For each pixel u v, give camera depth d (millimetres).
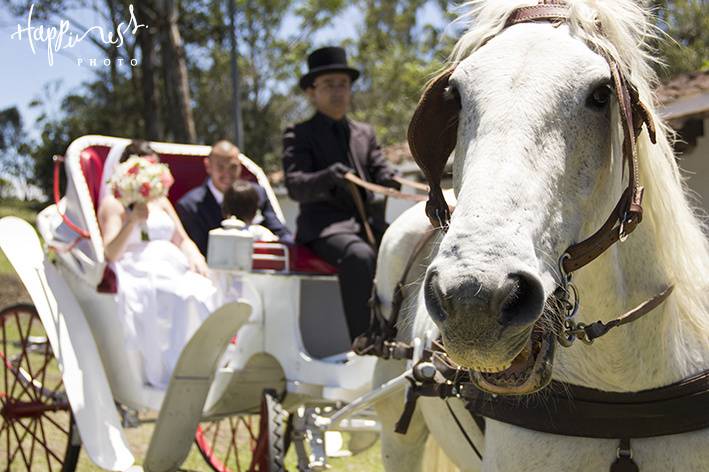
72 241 5035
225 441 6473
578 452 2271
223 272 4438
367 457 6113
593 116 1967
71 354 4574
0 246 4859
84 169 5418
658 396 2250
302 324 4730
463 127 2025
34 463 5805
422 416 3465
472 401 2518
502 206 1802
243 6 29906
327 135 4707
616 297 2254
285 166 4656
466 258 1754
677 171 2342
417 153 2322
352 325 4145
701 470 2213
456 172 2076
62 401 5137
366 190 4590
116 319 4812
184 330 4891
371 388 3811
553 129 1899
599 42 2064
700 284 2373
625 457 2232
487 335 1737
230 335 4227
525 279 1753
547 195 1868
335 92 4738
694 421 2209
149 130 21328
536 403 2314
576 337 2158
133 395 4855
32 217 25359
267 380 4664
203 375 4340
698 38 10086
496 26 2227
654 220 2260
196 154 6070
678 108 7102
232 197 5152
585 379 2287
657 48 2461
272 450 4152
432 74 2576
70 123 27797
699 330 2324
